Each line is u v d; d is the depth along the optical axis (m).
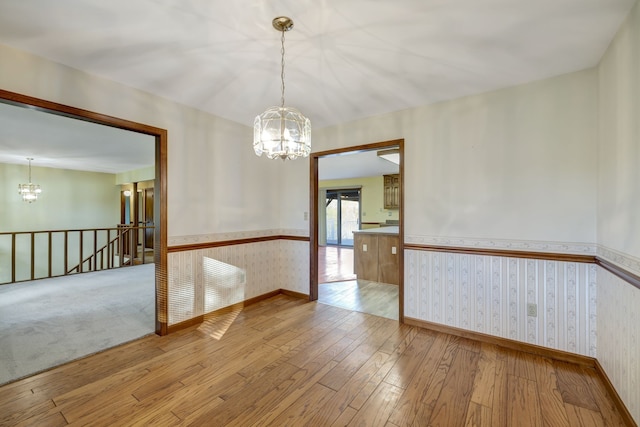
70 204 7.16
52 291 4.15
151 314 3.25
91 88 2.29
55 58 2.07
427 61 2.15
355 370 2.14
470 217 2.71
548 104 2.37
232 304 3.42
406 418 1.65
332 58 2.12
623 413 1.65
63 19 1.66
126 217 7.91
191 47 1.97
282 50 2.01
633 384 1.55
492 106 2.61
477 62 2.16
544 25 1.73
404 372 2.12
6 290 4.19
